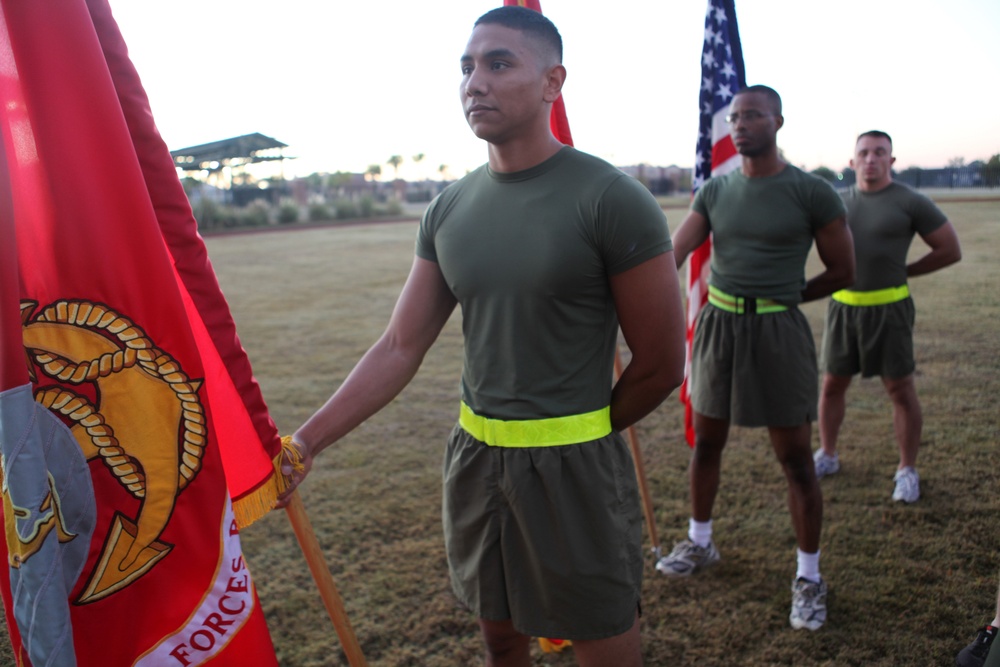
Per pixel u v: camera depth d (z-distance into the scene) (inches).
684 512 128.2
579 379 63.8
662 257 60.9
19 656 47.3
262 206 1175.6
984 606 97.2
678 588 105.8
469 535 68.9
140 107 51.2
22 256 46.1
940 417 166.7
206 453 51.3
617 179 60.6
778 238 103.3
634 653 67.9
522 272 61.5
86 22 46.5
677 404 189.9
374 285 433.1
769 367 102.3
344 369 236.8
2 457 44.6
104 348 48.1
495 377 65.4
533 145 62.2
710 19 119.3
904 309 132.4
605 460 64.9
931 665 87.4
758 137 103.7
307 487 144.4
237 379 56.5
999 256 409.7
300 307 359.6
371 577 111.4
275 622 100.7
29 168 46.1
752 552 114.0
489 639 72.7
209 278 54.9
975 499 126.7
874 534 117.0
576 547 64.1
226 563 52.2
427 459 157.9
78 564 48.2
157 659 50.6
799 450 101.6
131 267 48.4
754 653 91.3
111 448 48.8
